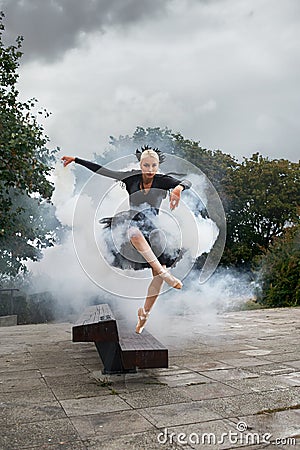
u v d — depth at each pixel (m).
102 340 4.05
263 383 3.96
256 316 9.12
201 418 3.12
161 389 3.84
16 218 12.59
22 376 4.50
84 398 3.66
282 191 25.39
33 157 10.77
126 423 3.06
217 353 5.34
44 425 3.07
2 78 11.35
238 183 24.67
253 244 24.78
